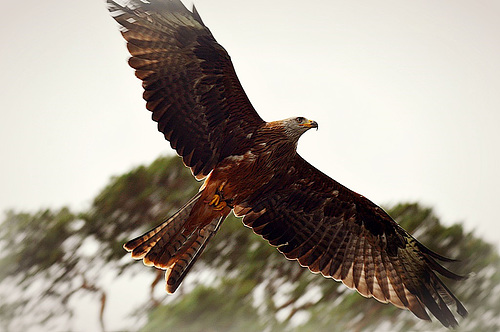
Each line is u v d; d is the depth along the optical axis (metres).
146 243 12.57
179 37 11.85
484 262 18.23
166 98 12.12
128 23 11.68
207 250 18.86
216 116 12.48
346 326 17.62
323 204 14.09
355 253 14.12
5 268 20.06
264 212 13.92
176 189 19.72
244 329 17.36
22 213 20.38
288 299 18.11
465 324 17.61
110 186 19.83
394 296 13.84
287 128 12.97
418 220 18.62
